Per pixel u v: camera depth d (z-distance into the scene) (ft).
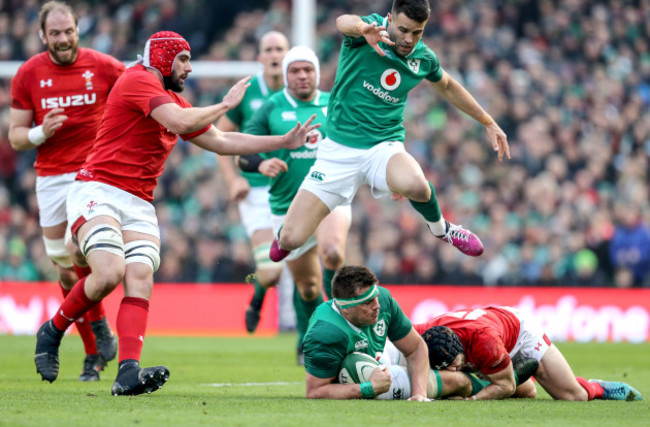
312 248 92.73
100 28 231.30
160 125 65.16
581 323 169.48
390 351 63.41
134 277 63.77
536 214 195.93
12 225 195.52
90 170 65.26
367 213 191.11
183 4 233.35
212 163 203.10
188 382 81.66
